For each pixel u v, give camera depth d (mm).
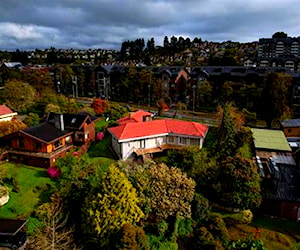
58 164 32656
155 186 26469
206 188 30844
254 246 23141
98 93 87688
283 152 38219
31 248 21859
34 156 34594
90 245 24172
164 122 42000
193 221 26969
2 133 38312
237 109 53594
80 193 26531
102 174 26000
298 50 121938
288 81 55250
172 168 28812
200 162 32906
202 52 152750
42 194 28875
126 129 38688
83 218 24031
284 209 28266
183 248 24953
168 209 25844
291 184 30344
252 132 42719
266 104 52062
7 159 36062
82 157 35469
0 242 21062
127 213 23484
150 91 73625
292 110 59562
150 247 24344
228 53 116750
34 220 24859
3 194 27062
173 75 74938
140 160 37312
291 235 25938
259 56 130000
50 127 38125
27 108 55562
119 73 83625
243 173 27594
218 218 25891
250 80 66312
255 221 27766
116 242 22000
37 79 72875
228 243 24469
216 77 70000
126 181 24188
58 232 24078
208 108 66250
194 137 38812
